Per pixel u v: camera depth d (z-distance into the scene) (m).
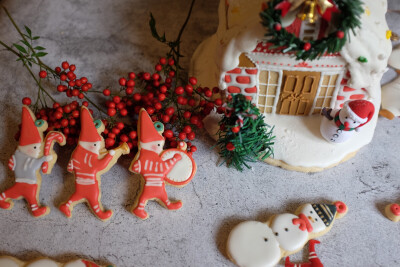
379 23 0.38
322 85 0.42
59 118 0.42
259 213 0.43
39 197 0.43
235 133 0.40
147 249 0.41
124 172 0.44
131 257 0.41
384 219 0.43
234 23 0.38
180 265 0.40
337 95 0.43
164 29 0.53
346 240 0.41
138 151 0.42
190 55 0.52
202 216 0.42
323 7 0.34
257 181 0.44
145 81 0.45
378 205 0.43
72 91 0.43
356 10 0.34
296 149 0.44
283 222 0.41
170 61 0.45
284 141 0.44
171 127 0.45
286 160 0.44
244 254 0.39
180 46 0.52
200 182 0.44
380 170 0.45
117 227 0.42
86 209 0.42
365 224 0.42
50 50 0.52
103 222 0.42
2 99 0.48
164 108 0.44
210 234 0.42
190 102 0.43
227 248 0.40
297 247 0.40
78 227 0.42
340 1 0.34
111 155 0.42
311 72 0.40
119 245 0.41
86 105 0.44
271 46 0.36
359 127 0.41
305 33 0.36
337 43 0.35
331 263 0.40
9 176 0.44
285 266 0.40
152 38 0.52
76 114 0.42
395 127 0.47
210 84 0.47
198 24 0.53
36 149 0.42
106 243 0.41
